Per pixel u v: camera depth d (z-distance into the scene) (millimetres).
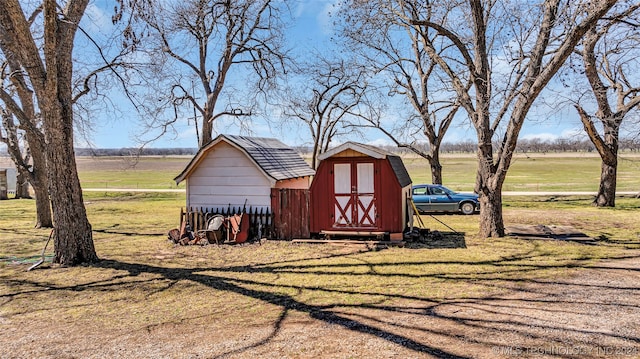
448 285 8102
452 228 15648
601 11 9648
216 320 6387
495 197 13375
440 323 5926
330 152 13320
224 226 13773
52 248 13031
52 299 7723
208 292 8008
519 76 12258
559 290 7609
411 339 5316
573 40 10219
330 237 13641
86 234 10820
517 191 32125
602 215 18562
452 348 4973
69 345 5492
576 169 66750
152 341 5551
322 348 5098
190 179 15195
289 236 13930
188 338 5625
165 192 36250
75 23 10500
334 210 13516
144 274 9523
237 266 10273
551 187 36062
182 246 13117
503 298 7180
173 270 9906
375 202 13148
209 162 14984
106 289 8344
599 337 5262
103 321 6477
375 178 13156
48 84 9922
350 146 13047
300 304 7098
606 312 6301
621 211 19875
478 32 13211
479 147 13398
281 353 4977
